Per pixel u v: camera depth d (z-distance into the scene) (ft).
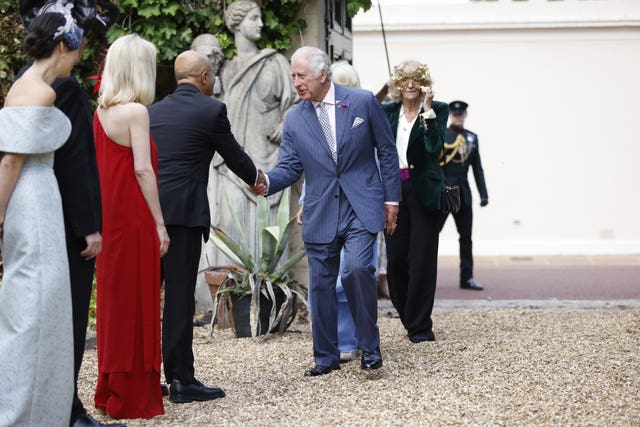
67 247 14.94
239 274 25.00
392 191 20.26
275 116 28.63
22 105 14.03
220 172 28.55
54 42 14.30
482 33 53.42
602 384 18.58
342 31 32.48
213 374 20.24
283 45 29.35
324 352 20.16
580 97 53.31
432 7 53.62
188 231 17.63
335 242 20.03
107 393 16.78
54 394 14.12
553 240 53.88
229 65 28.63
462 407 17.10
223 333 25.21
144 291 16.46
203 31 29.66
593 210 53.57
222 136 18.03
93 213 14.87
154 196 16.38
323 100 19.94
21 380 13.87
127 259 16.38
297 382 19.33
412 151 22.97
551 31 53.06
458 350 22.30
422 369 20.30
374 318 19.67
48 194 14.21
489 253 53.98
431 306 23.65
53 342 14.07
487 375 19.57
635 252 53.26
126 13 28.91
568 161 53.52
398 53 53.93
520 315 28.35
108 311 16.42
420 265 23.41
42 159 14.26
